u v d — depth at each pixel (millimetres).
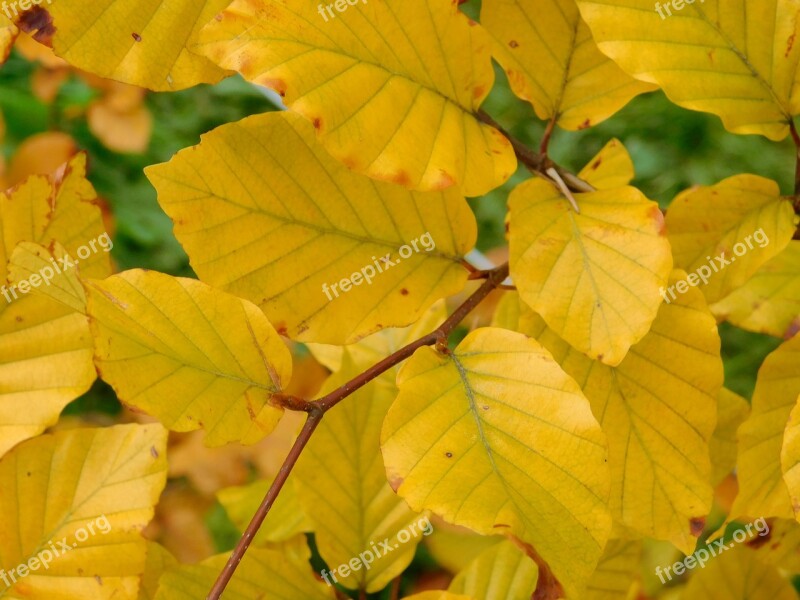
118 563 457
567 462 408
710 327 436
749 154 1076
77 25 412
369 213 444
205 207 428
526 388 417
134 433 464
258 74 395
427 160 407
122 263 951
